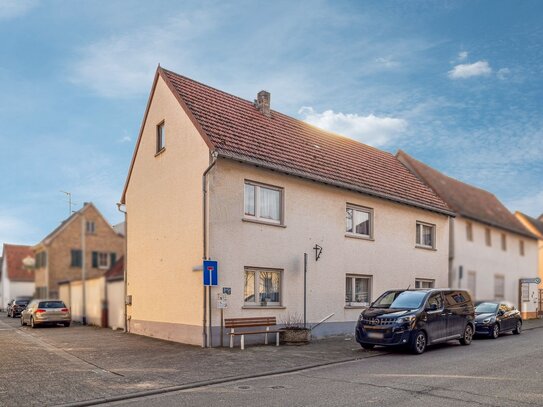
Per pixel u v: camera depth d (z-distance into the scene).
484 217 31.95
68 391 9.17
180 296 16.03
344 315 18.36
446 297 15.36
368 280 19.84
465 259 29.78
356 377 10.46
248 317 15.44
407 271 21.34
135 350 14.20
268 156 16.48
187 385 9.66
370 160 22.72
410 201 21.34
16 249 56.56
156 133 18.25
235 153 15.26
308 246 17.41
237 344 15.07
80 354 13.53
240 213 15.59
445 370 11.20
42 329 23.14
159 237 17.48
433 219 23.19
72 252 46.22
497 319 18.42
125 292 19.78
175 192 16.70
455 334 15.32
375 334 13.73
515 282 35.56
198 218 15.31
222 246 15.03
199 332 14.91
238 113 18.17
